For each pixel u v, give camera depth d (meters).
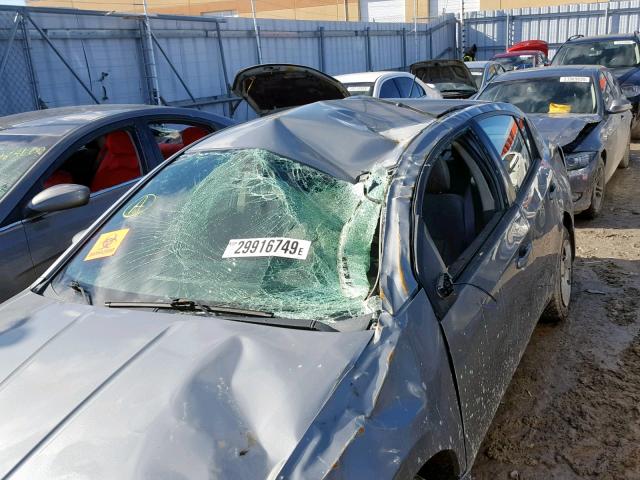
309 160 2.50
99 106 4.90
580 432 2.90
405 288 1.94
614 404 3.09
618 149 6.98
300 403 1.60
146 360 1.83
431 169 2.35
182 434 1.54
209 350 1.82
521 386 3.32
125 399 1.68
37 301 2.38
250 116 12.81
